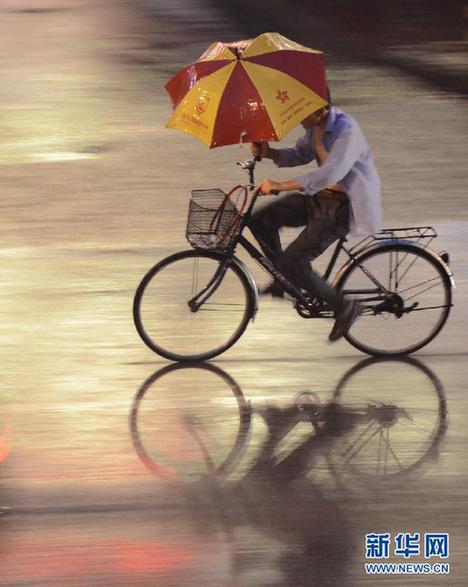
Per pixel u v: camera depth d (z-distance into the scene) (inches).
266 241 790.5
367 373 798.5
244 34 2447.1
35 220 1167.0
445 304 829.2
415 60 2126.0
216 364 813.9
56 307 922.7
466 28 2524.6
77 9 2851.9
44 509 605.3
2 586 535.2
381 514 605.3
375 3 2906.0
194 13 2738.7
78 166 1375.5
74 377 786.8
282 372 798.5
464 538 581.9
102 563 554.9
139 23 2600.9
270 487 635.5
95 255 1056.2
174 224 1156.5
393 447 685.3
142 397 754.2
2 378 783.7
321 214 763.4
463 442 692.7
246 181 1307.8
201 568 552.1
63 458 665.0
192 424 714.8
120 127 1582.2
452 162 1395.2
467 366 812.0
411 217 1173.1
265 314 909.2
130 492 625.9
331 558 562.9
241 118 698.8
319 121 735.1
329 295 786.8
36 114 1665.8
